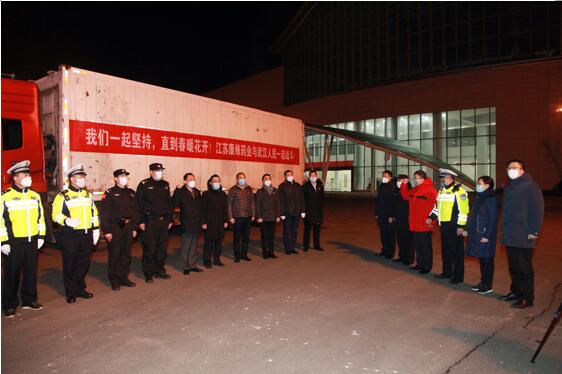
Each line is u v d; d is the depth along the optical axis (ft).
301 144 54.75
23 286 19.11
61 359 13.74
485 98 123.85
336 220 62.03
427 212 26.43
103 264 29.63
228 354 14.06
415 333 16.06
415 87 137.59
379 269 27.91
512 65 119.55
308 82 178.40
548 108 114.62
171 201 26.11
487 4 126.62
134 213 23.70
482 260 22.12
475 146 126.52
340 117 158.92
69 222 19.84
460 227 23.58
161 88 36.04
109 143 32.01
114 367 13.14
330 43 168.25
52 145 30.68
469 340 15.43
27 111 30.14
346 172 153.17
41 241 19.57
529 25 119.96
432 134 135.03
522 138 118.01
